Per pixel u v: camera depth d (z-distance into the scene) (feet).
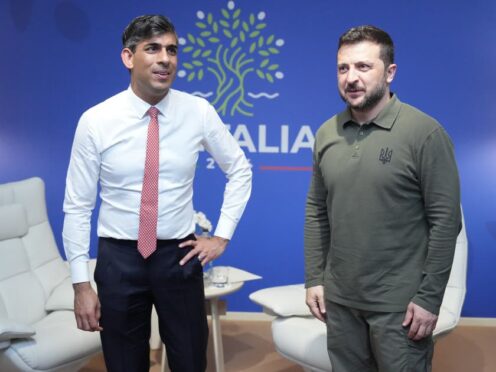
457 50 11.66
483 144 11.83
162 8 12.01
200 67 12.11
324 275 6.23
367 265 5.50
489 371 9.78
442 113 11.83
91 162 5.46
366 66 5.28
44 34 12.15
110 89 12.21
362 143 5.49
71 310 8.84
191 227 5.82
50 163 12.44
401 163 5.23
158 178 5.45
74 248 5.63
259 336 11.47
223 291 8.98
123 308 5.57
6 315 8.34
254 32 11.95
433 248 5.23
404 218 5.37
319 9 11.80
